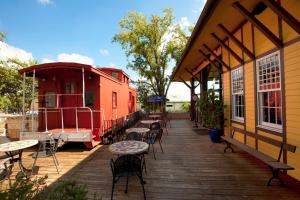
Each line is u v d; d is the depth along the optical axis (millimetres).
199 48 6988
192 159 4887
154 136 5688
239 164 4461
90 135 5969
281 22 3668
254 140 4914
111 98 8281
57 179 3822
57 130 6297
